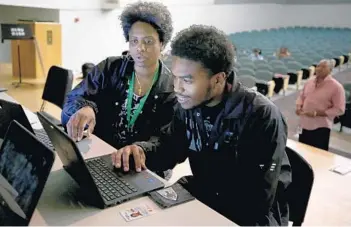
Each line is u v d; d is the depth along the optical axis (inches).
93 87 59.8
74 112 56.1
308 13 512.1
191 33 36.2
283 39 423.8
